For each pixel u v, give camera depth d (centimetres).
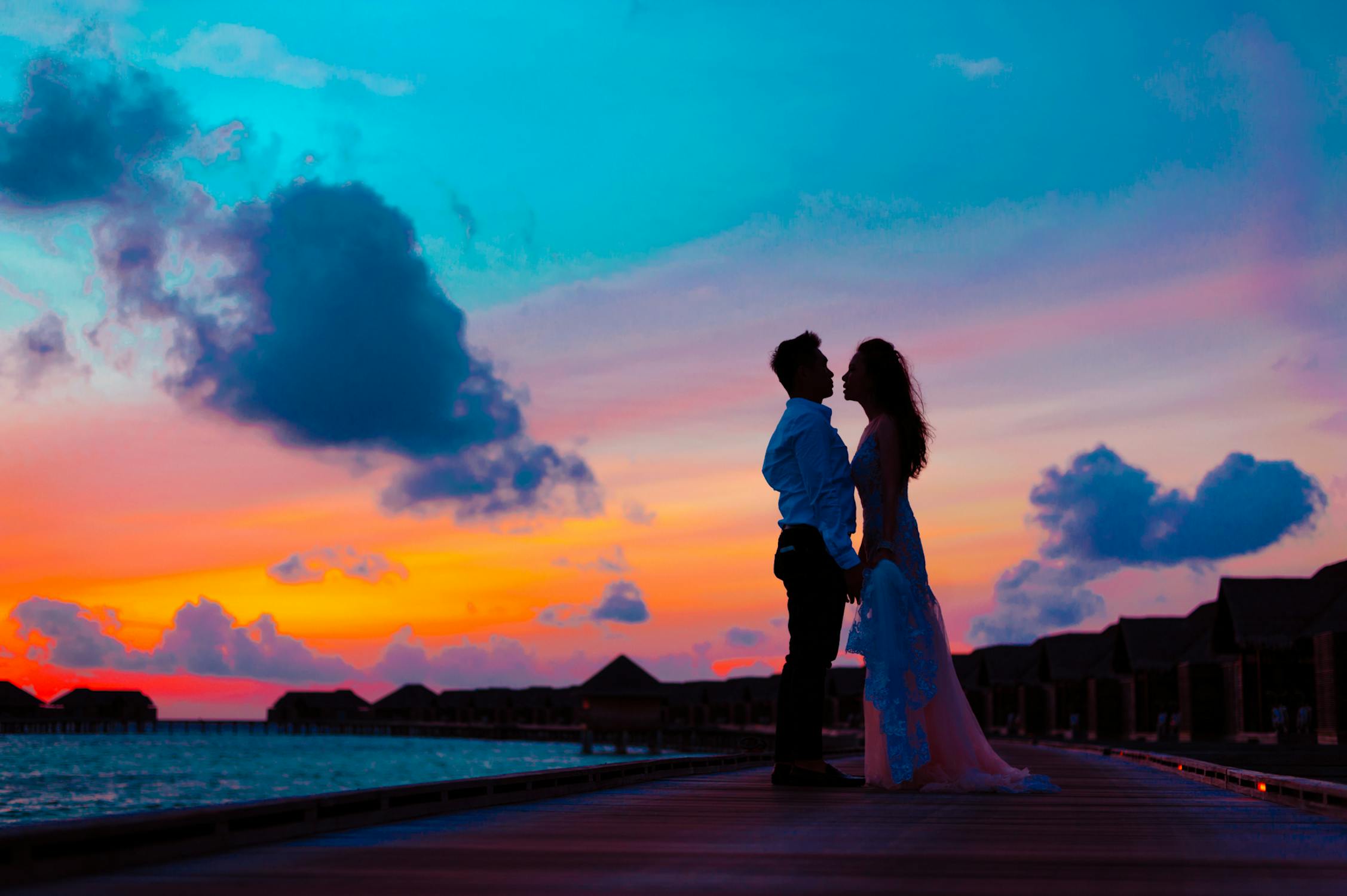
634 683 8350
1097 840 451
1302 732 4606
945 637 754
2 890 323
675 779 896
